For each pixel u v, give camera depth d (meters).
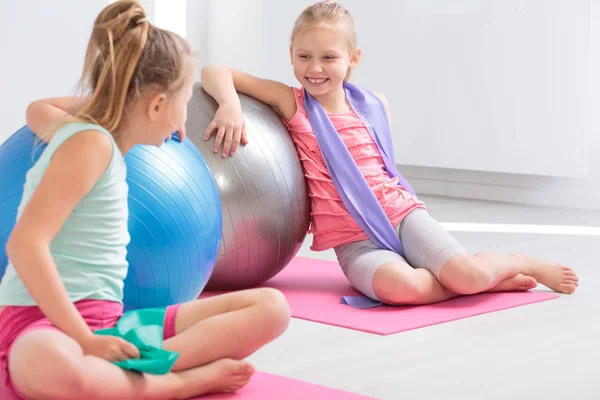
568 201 4.59
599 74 4.39
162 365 1.50
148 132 1.62
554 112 4.43
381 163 2.77
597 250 3.40
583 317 2.36
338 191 2.61
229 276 2.49
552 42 4.39
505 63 4.56
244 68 5.77
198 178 1.99
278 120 2.62
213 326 1.64
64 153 1.51
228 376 1.64
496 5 4.55
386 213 2.64
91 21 4.57
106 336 1.48
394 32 4.95
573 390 1.77
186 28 5.82
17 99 4.34
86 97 1.63
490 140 4.66
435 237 2.55
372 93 2.86
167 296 1.90
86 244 1.58
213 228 2.02
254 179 2.41
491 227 3.92
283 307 1.67
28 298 1.54
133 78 1.57
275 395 1.67
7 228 1.77
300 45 2.64
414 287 2.42
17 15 4.29
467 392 1.75
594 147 4.46
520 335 2.18
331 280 2.79
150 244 1.83
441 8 4.75
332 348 2.05
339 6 2.71
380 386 1.78
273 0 5.57
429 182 5.10
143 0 5.59
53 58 4.45
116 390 1.47
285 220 2.50
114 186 1.59
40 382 1.42
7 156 1.86
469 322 2.29
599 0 4.35
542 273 2.67
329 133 2.64
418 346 2.07
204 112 2.46
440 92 4.82
